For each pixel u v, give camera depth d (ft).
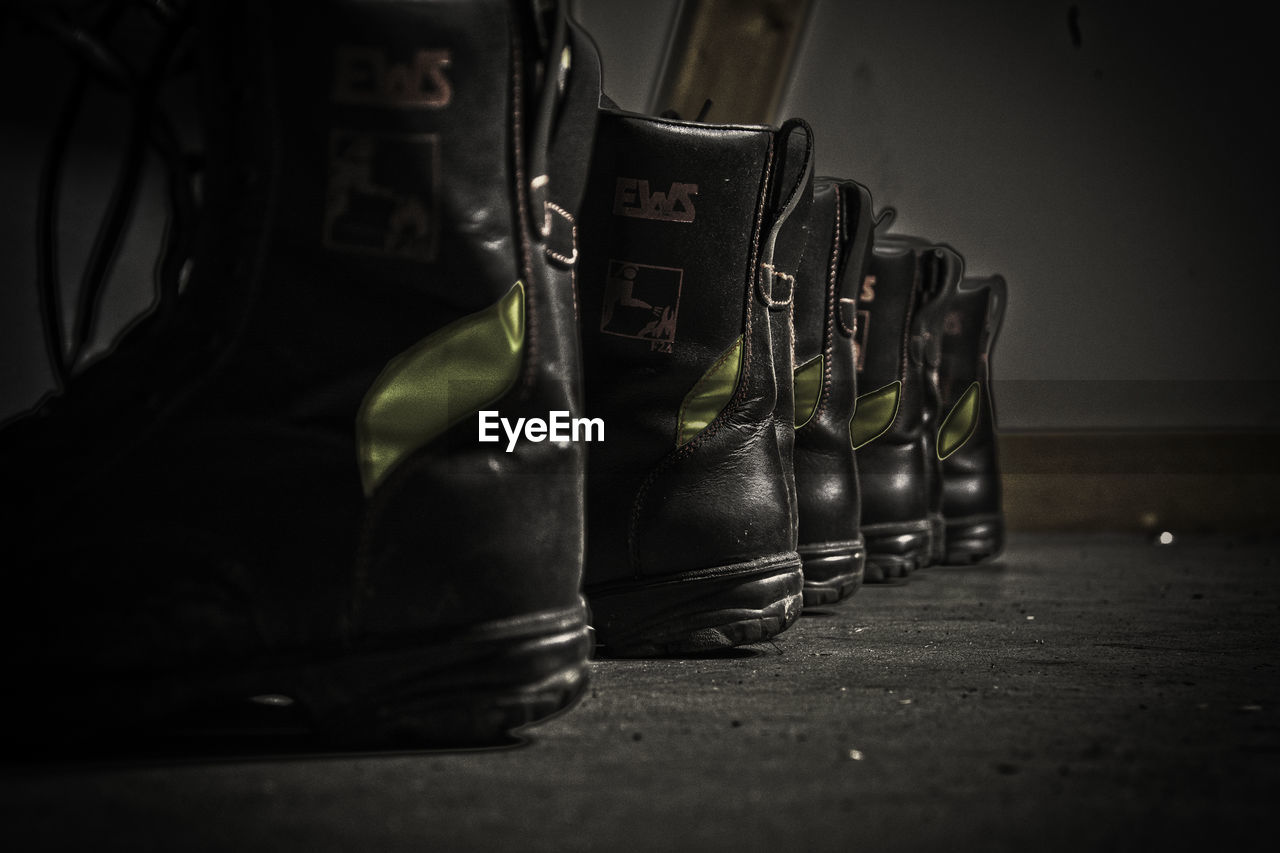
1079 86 8.95
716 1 7.71
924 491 5.08
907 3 8.82
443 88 2.71
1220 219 9.02
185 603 2.64
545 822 2.36
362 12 2.69
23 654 2.60
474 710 2.69
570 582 2.79
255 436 2.67
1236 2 8.95
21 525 2.61
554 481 2.77
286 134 2.68
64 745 2.62
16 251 3.46
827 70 8.79
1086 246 9.04
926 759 2.66
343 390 2.69
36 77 3.45
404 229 2.70
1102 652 3.51
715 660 3.39
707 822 2.37
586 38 2.88
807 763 2.64
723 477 3.42
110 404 2.67
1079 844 2.24
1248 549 7.20
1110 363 9.06
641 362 3.43
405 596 2.69
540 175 2.77
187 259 2.82
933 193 8.92
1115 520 8.69
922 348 5.16
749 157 3.46
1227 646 3.59
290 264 2.69
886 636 3.75
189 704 2.64
